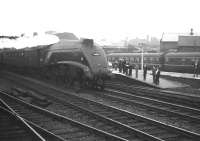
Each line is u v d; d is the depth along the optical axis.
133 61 40.75
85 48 19.86
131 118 12.09
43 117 11.92
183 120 12.08
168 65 35.12
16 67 30.50
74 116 12.31
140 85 24.03
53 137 9.09
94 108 13.99
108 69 20.20
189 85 24.19
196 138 9.32
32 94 16.16
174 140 9.30
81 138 9.30
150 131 10.26
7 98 16.03
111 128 10.50
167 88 22.16
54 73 22.22
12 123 10.54
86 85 20.33
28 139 8.83
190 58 32.25
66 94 17.86
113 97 16.66
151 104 15.83
